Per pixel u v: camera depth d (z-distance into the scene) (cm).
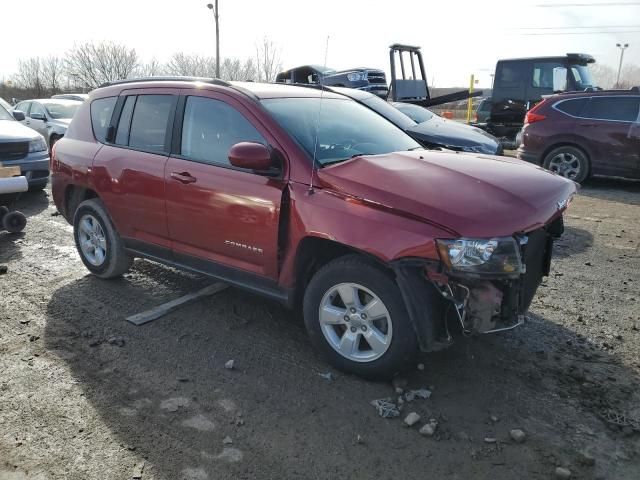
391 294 321
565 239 675
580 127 1001
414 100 1184
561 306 466
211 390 338
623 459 279
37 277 528
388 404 320
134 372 357
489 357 376
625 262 585
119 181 463
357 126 436
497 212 308
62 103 1561
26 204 855
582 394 334
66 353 380
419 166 357
